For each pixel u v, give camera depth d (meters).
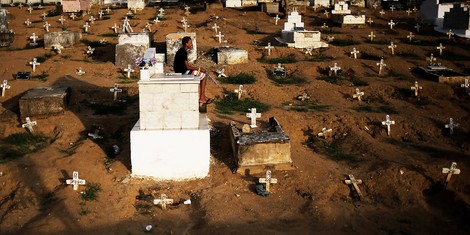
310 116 12.11
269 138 8.89
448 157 9.84
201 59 17.95
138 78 15.14
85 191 7.73
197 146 8.52
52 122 11.00
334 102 13.80
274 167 8.93
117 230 6.82
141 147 8.42
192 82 8.36
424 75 16.62
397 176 8.62
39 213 7.13
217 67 17.02
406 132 11.60
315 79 16.17
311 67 17.16
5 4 34.59
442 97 14.53
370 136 11.20
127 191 7.96
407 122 11.98
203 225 7.11
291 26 22.33
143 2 30.80
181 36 17.05
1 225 6.77
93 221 6.97
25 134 10.44
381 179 8.59
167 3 35.19
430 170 8.88
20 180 8.12
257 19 27.94
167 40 16.86
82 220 6.94
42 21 26.09
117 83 14.16
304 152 10.12
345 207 7.87
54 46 18.66
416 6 33.09
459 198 8.08
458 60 19.06
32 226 6.66
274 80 15.98
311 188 8.35
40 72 15.28
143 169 8.51
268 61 18.39
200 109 10.37
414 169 8.91
